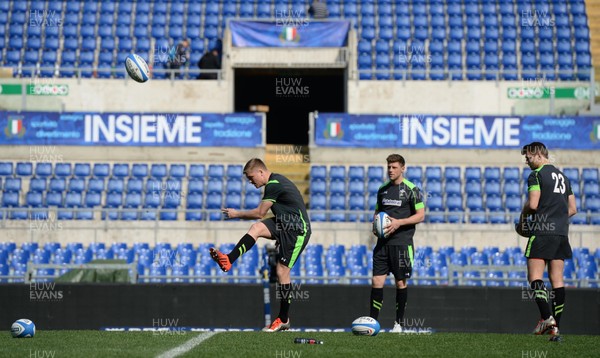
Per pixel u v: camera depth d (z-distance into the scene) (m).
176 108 90.25
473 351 29.81
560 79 98.56
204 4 106.38
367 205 83.06
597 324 46.34
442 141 85.56
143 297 48.31
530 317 47.16
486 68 99.94
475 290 47.50
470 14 104.69
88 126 85.12
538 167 37.06
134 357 27.28
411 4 105.69
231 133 85.50
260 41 93.38
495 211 83.50
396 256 38.94
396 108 90.69
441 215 80.50
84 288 48.09
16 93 88.56
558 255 36.78
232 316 48.31
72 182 83.44
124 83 90.25
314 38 93.62
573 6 105.94
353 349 29.97
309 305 48.12
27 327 33.81
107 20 103.56
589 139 85.62
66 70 94.31
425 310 47.50
